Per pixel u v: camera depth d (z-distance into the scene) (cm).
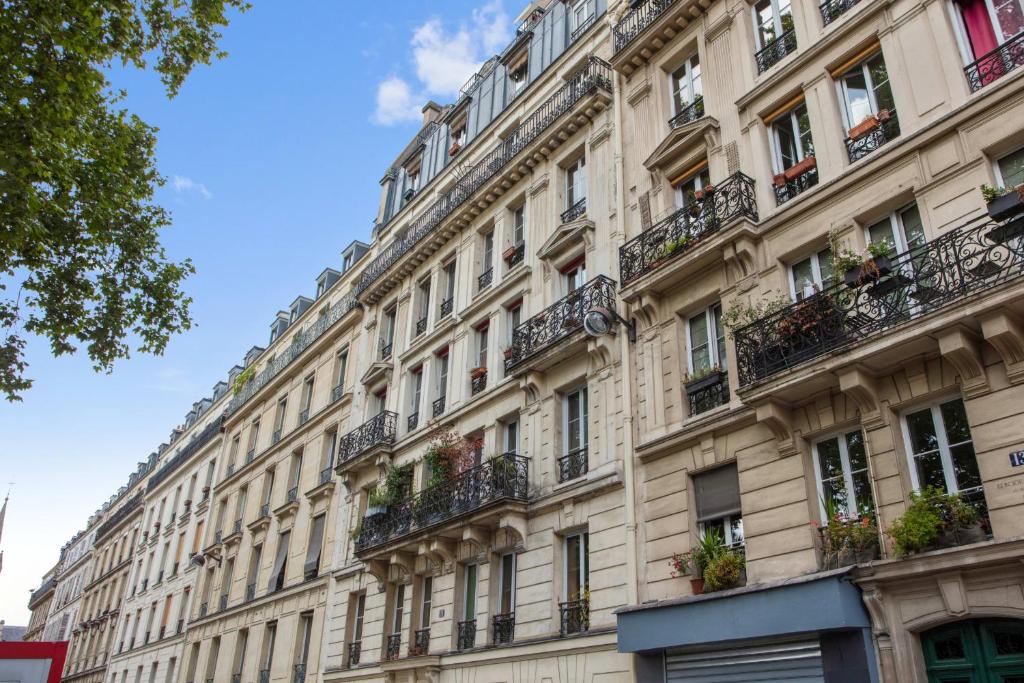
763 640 1102
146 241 1438
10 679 2292
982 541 920
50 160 1227
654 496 1380
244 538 3134
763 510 1181
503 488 1628
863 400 1073
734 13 1595
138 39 1270
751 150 1439
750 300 1322
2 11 1091
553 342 1678
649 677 1242
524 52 2445
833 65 1355
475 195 2256
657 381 1456
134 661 3928
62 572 7212
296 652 2445
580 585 1491
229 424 3769
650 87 1767
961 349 955
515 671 1517
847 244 1202
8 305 1340
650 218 1620
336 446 2711
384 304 2694
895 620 964
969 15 1199
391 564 2011
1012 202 916
